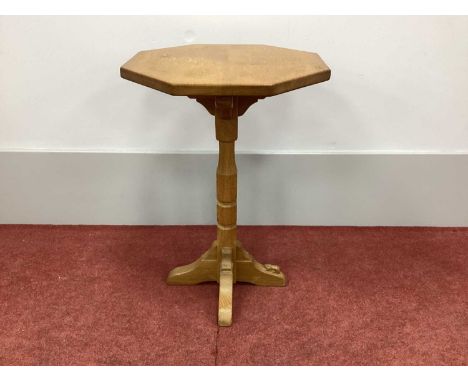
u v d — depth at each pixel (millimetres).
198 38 1969
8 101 2051
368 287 1828
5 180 2168
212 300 1754
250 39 1969
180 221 2260
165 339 1564
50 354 1498
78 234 2172
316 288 1820
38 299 1744
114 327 1614
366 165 2137
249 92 1258
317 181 2170
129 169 2148
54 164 2145
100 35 1956
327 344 1548
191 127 2096
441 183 2164
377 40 1955
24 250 2043
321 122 2088
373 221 2252
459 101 2043
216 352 1512
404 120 2084
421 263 1979
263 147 2131
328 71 1399
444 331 1607
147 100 2053
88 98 2053
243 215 2240
